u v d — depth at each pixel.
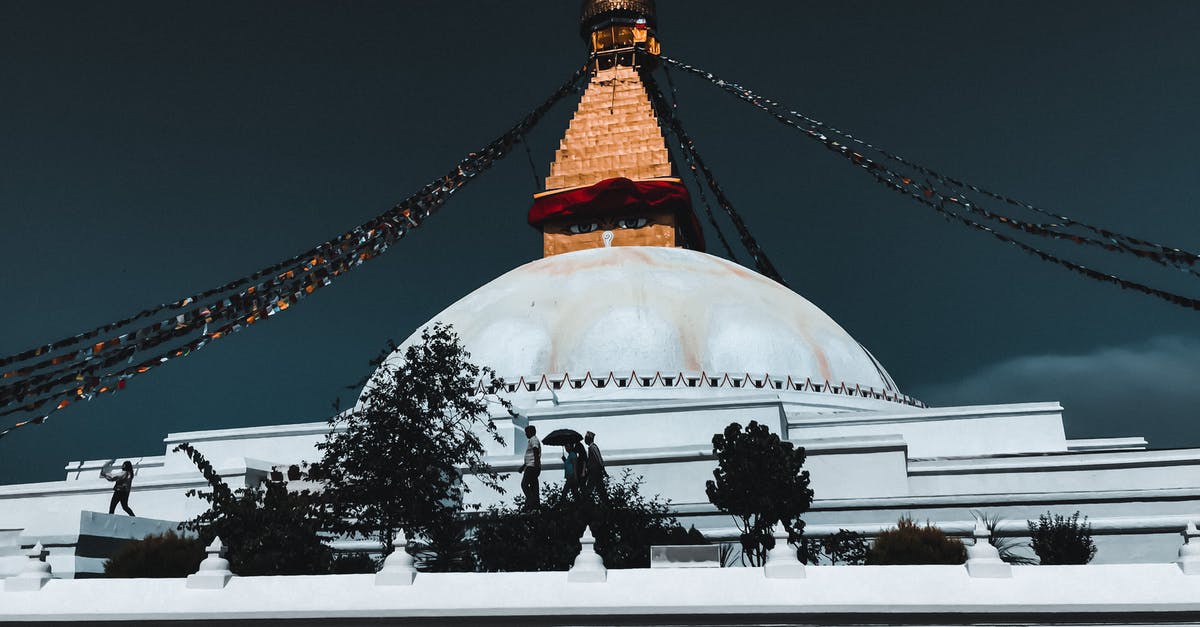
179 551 12.85
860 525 16.80
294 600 9.06
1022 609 7.96
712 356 24.00
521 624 8.59
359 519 14.66
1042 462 17.67
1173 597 7.87
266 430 22.11
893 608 8.13
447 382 15.65
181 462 22.52
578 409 21.05
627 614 8.44
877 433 22.08
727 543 16.61
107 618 9.16
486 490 18.91
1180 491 16.11
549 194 34.12
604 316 24.55
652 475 18.25
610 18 37.72
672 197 32.94
